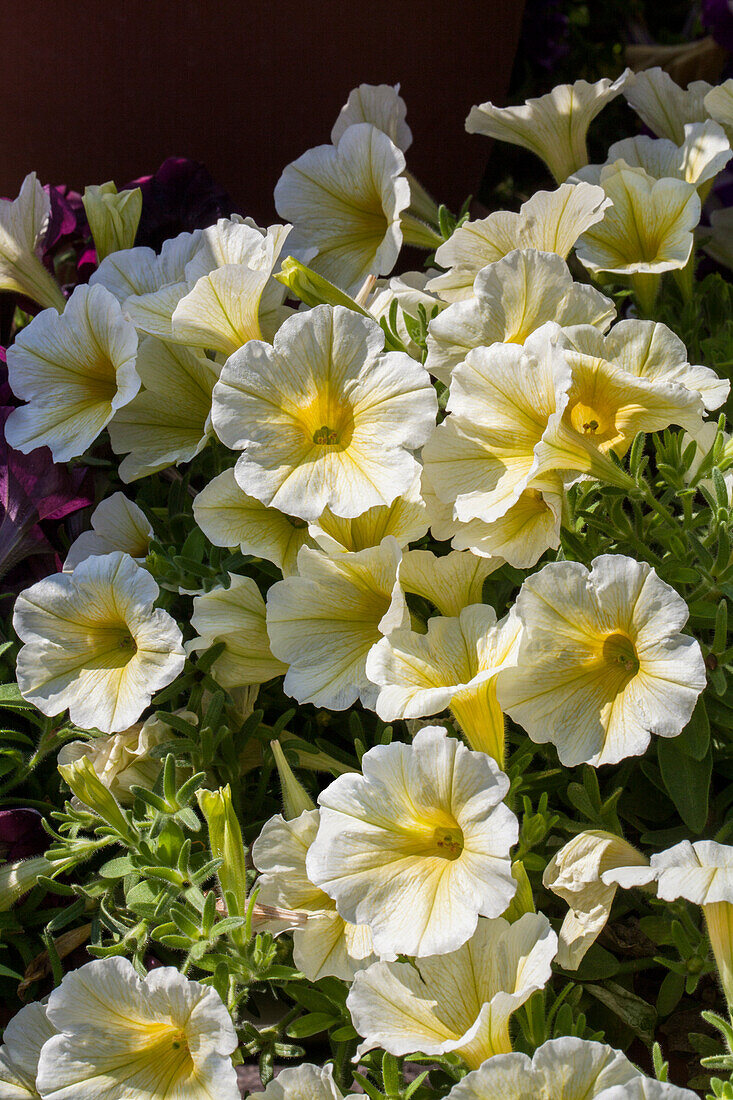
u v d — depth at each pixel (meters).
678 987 0.77
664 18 1.83
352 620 0.79
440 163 1.09
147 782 0.81
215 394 0.78
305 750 0.81
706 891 0.71
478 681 0.75
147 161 1.05
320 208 0.90
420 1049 0.72
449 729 0.80
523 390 0.78
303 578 0.78
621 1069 0.71
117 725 0.78
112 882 0.79
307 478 0.77
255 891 0.75
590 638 0.76
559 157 0.93
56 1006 0.74
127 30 1.00
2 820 0.81
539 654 0.76
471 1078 0.71
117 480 0.89
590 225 0.84
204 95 1.03
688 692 0.74
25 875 0.79
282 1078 0.74
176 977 0.73
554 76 1.73
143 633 0.78
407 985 0.74
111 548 0.83
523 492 0.79
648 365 0.80
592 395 0.79
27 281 0.92
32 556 0.87
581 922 0.76
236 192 1.07
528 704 0.76
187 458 0.83
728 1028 0.73
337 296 0.82
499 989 0.74
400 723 0.82
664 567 0.79
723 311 0.93
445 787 0.74
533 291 0.81
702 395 0.80
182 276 0.87
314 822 0.77
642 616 0.75
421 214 0.95
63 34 1.00
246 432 0.78
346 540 0.79
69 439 0.83
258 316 0.85
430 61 1.04
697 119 0.93
